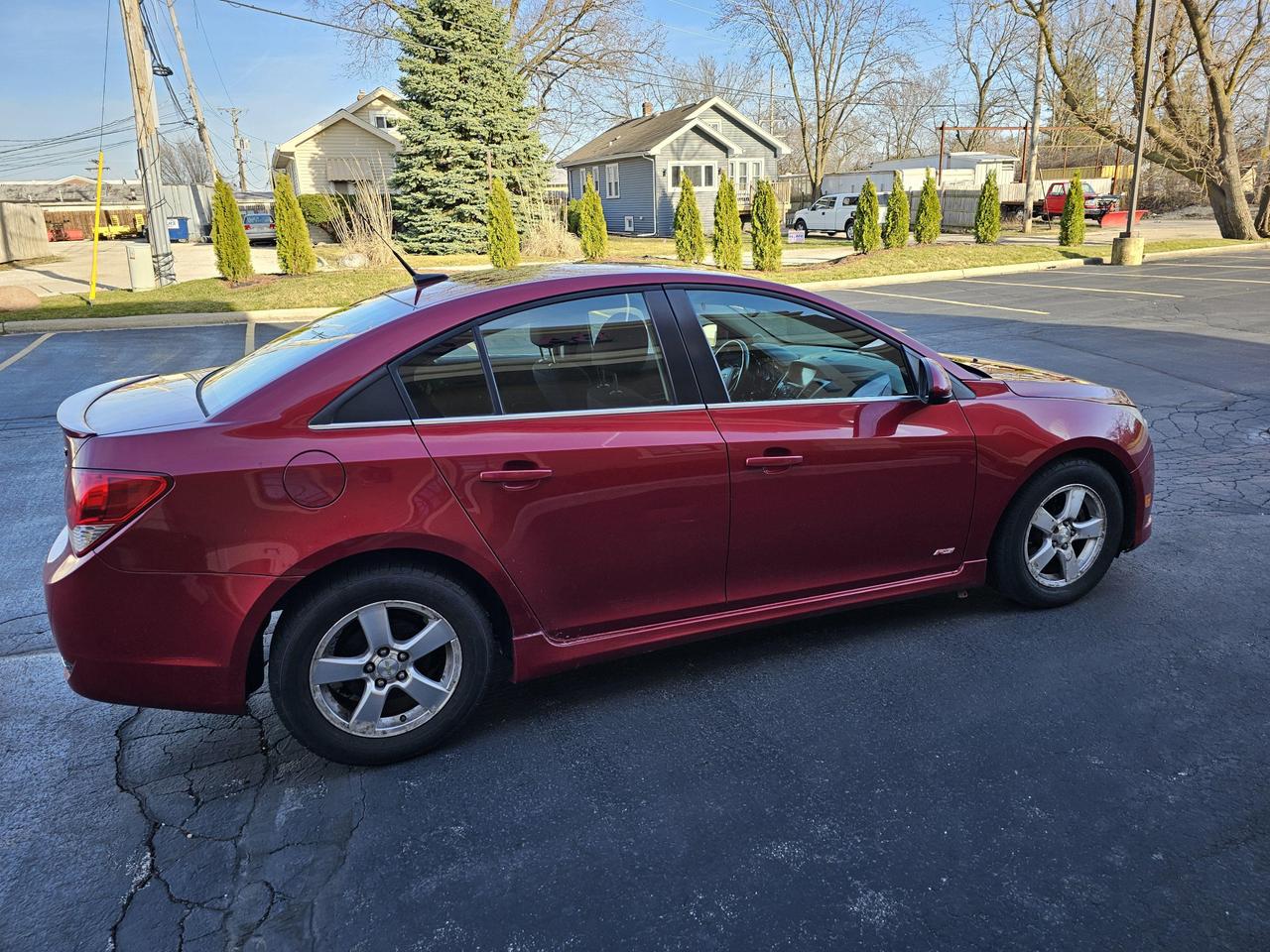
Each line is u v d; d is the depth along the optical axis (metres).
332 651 2.77
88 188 61.31
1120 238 20.98
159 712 3.30
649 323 3.14
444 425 2.82
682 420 3.10
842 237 35.31
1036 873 2.34
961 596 4.09
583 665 3.17
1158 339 10.87
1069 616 3.83
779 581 3.36
